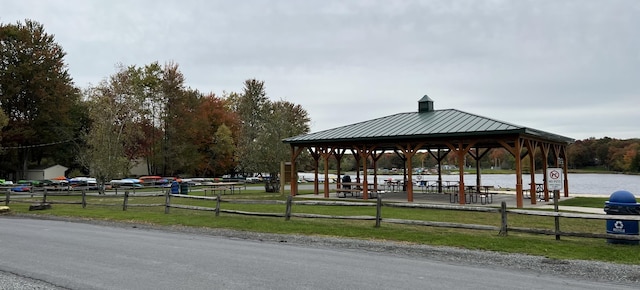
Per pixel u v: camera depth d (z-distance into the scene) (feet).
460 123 64.80
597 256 26.45
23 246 30.01
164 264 23.77
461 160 60.85
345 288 18.74
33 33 135.64
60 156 151.64
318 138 75.31
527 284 19.93
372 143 70.49
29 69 129.70
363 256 26.71
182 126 150.10
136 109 109.81
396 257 26.45
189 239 33.88
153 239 33.76
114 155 86.84
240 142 132.67
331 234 35.70
